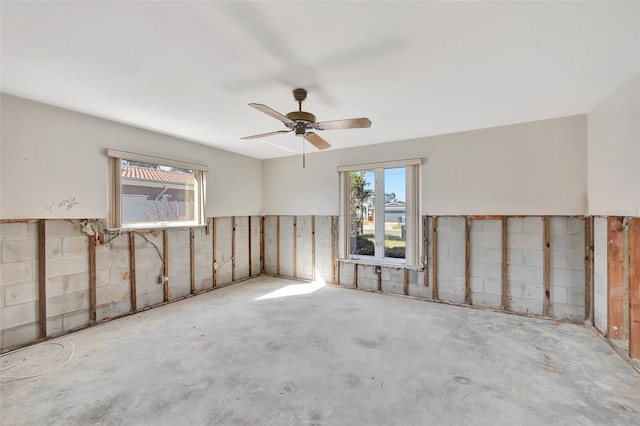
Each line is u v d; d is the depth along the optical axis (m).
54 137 3.05
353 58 2.11
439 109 3.18
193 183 4.79
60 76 2.38
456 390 2.11
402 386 2.16
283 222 5.86
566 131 3.45
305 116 2.58
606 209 2.90
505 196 3.81
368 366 2.45
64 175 3.13
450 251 4.18
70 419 1.82
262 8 1.58
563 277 3.49
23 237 2.85
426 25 1.73
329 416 1.85
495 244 3.88
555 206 3.52
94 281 3.38
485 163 3.92
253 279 5.70
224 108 3.10
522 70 2.30
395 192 4.76
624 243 2.79
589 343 2.86
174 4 1.54
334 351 2.71
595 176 3.15
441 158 4.23
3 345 2.71
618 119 2.62
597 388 2.13
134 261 3.81
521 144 3.70
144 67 2.23
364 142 4.68
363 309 3.91
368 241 5.03
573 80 2.48
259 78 2.41
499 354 2.65
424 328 3.26
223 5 1.55
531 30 1.78
